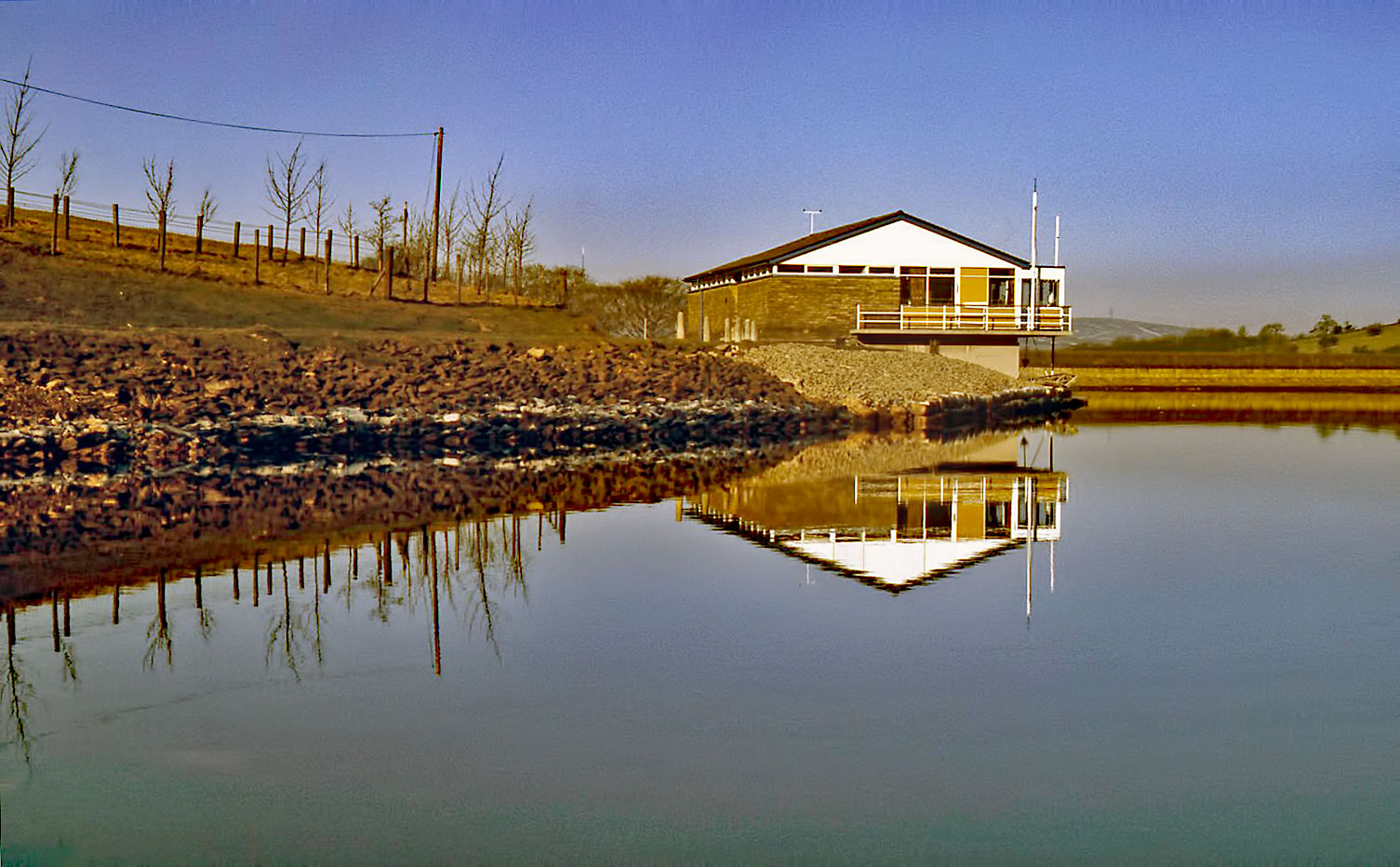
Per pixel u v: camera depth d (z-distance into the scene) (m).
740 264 61.62
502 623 11.87
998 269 56.19
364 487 22.19
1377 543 17.08
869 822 7.36
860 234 55.41
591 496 21.69
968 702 9.53
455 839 7.08
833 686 9.91
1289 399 62.72
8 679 9.95
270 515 18.53
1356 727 9.02
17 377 28.97
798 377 44.25
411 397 34.16
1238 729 8.97
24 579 13.71
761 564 15.17
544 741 8.62
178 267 48.34
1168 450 32.81
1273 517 19.75
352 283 55.50
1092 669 10.46
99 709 9.22
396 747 8.49
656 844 7.04
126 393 29.75
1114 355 85.62
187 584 13.51
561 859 6.86
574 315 51.28
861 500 21.66
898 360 50.09
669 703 9.44
